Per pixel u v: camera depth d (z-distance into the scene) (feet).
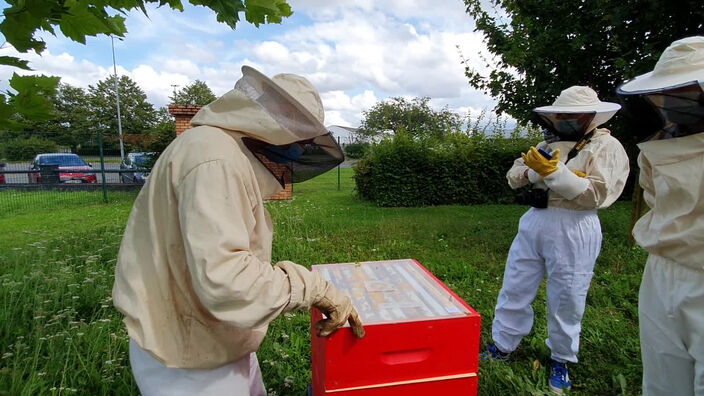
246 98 4.25
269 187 4.74
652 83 5.41
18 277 12.10
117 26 3.95
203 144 4.09
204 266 3.71
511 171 9.70
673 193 5.40
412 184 33.55
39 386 7.60
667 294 5.65
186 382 4.45
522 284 9.02
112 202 35.17
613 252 17.17
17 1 3.17
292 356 9.49
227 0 4.23
